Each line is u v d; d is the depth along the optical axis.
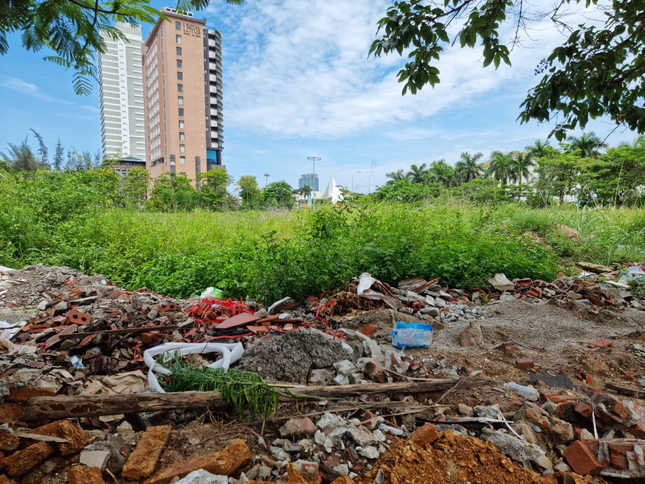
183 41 65.12
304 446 2.07
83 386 2.75
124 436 2.19
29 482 1.84
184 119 67.12
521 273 6.71
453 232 7.94
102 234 8.77
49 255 7.58
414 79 3.77
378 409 2.49
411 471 1.85
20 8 1.87
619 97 3.87
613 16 3.35
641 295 5.98
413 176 51.16
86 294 4.94
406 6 3.42
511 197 27.05
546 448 2.21
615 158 29.53
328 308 4.65
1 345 3.10
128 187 16.95
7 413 2.16
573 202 13.77
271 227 10.98
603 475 1.98
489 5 3.29
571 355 3.41
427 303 5.09
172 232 9.69
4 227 7.79
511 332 3.95
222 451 1.94
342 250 5.68
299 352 2.92
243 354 3.14
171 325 4.04
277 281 5.20
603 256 8.88
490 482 1.83
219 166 77.75
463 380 2.83
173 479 1.79
